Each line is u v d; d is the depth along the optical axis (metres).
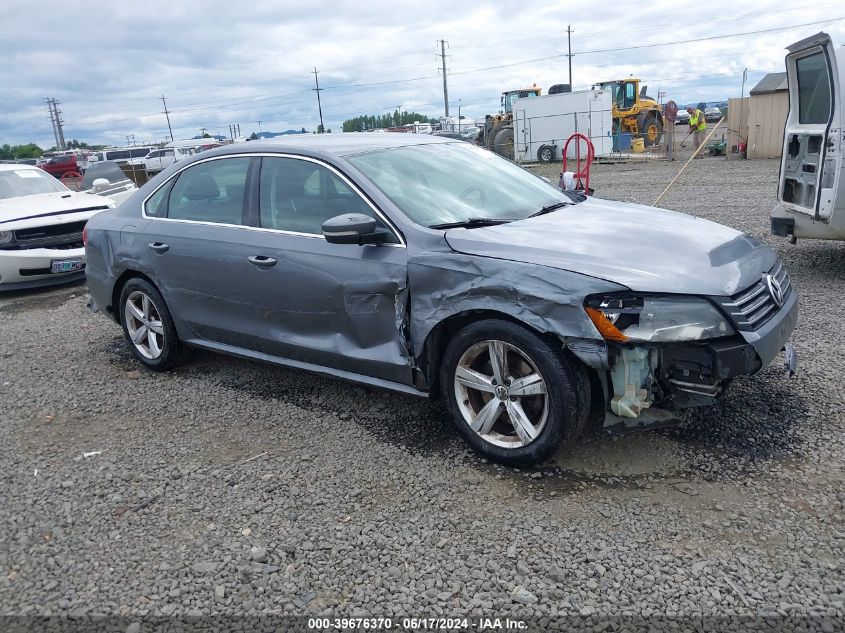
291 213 4.36
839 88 6.14
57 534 3.32
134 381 5.35
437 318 3.64
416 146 4.69
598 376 3.42
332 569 2.94
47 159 48.19
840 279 6.84
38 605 2.83
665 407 3.42
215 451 4.09
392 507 3.37
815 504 3.14
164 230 5.04
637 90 31.61
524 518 3.18
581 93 27.08
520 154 29.19
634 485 3.38
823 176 6.40
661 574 2.76
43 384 5.40
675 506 3.20
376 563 2.96
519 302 3.35
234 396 4.91
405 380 3.92
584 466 3.58
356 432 4.20
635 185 17.09
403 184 4.15
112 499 3.60
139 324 5.54
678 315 3.18
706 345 3.24
